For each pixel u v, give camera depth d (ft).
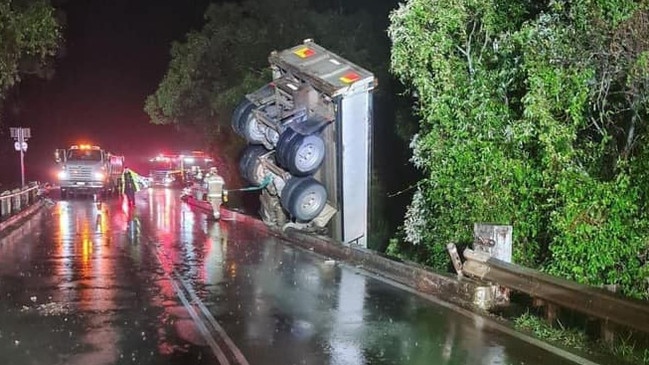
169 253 54.65
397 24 44.52
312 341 29.45
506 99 42.27
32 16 62.80
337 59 61.26
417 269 41.22
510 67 41.57
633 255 34.32
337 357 27.22
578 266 34.86
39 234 66.90
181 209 97.66
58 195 130.93
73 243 60.18
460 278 37.60
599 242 34.19
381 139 77.10
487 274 35.60
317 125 59.36
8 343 29.07
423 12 42.98
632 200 33.88
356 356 27.32
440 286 38.58
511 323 32.32
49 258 51.57
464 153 42.22
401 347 28.50
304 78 60.23
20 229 71.41
